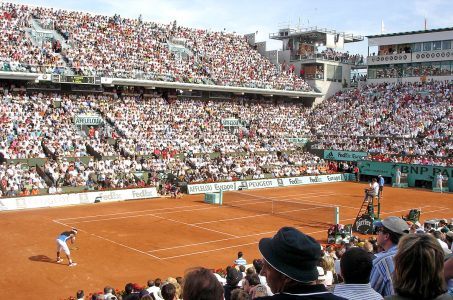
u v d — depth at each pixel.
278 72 86.00
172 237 32.56
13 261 26.05
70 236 26.17
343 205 47.19
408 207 46.78
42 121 55.47
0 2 65.25
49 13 69.25
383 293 6.59
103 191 47.91
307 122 82.50
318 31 91.69
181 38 80.56
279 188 60.06
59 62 60.69
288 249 4.35
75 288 21.97
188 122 67.75
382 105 79.44
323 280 11.74
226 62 80.56
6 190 43.66
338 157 72.19
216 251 29.09
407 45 85.00
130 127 60.97
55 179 47.56
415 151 65.44
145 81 65.38
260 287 8.18
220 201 47.31
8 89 58.44
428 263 4.43
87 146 55.31
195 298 4.41
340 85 91.81
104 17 74.81
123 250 28.94
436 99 75.06
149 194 50.84
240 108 77.62
